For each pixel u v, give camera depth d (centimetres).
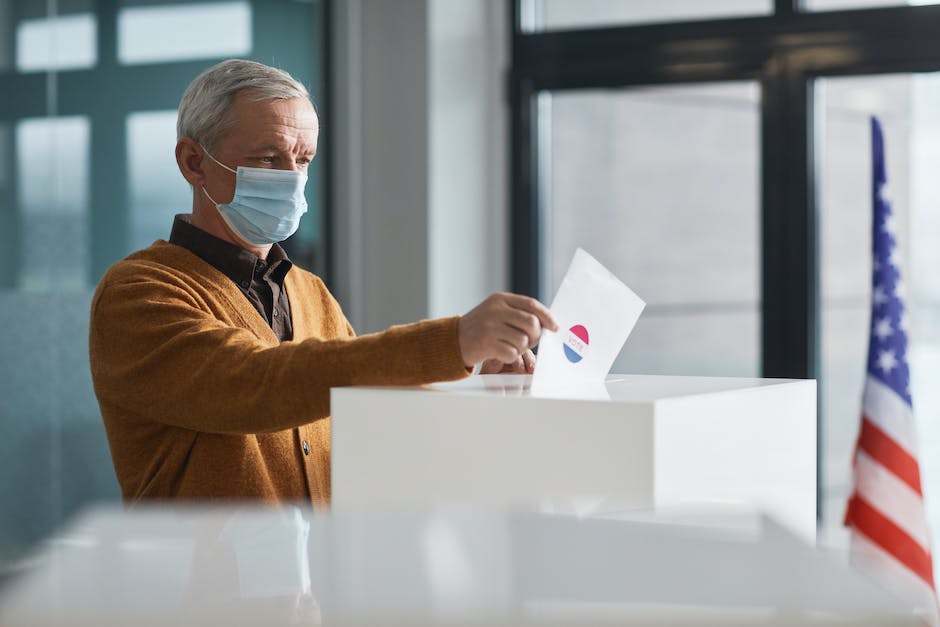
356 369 96
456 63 345
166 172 305
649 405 70
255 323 135
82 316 288
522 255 358
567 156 357
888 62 317
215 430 112
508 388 88
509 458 76
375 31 345
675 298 347
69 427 286
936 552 323
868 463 233
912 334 326
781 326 333
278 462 131
